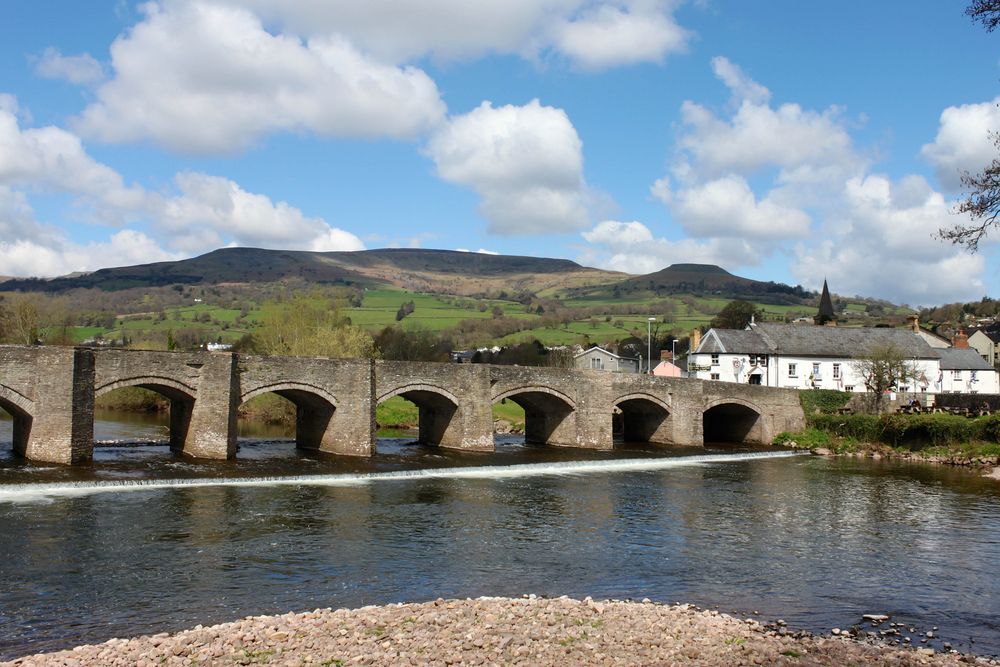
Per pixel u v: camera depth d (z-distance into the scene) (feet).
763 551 105.50
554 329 581.53
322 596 80.12
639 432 249.96
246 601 77.71
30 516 108.47
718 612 78.33
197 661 60.29
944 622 77.61
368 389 178.50
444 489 145.89
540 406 232.32
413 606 75.25
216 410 160.86
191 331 468.75
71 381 142.20
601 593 84.74
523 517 122.83
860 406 271.28
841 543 111.34
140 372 153.28
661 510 132.87
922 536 116.88
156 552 94.12
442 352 434.71
